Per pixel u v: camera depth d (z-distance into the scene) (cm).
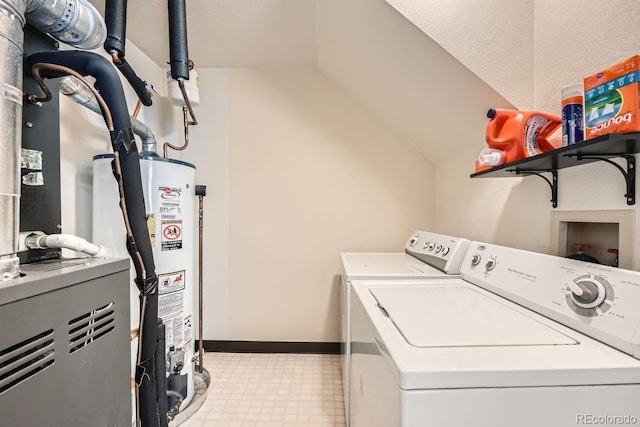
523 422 62
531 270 103
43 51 93
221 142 238
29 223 86
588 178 103
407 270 158
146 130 165
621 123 71
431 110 180
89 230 152
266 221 240
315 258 240
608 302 74
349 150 239
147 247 104
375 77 192
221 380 201
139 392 103
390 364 68
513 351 69
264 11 182
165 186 153
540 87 132
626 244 88
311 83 238
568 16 116
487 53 135
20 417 53
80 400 66
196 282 241
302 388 192
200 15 184
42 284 57
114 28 125
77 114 146
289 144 239
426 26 135
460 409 62
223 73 237
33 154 88
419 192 240
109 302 76
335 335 240
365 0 142
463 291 120
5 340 51
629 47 91
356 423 121
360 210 240
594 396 62
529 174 123
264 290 241
